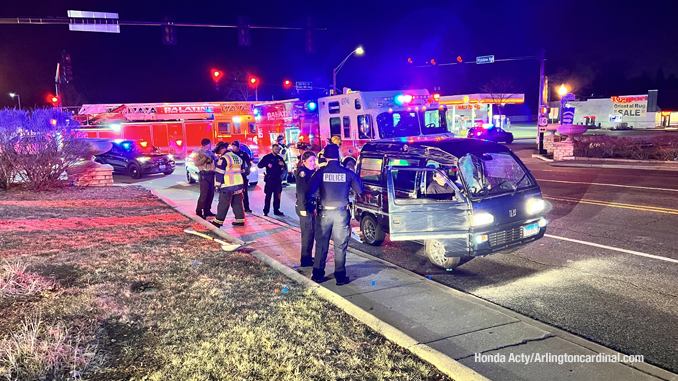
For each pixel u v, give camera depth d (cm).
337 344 388
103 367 349
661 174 1445
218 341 390
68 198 1166
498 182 681
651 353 390
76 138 1375
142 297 491
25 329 385
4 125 1223
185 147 2522
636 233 765
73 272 571
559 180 1429
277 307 466
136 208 1064
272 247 752
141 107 2480
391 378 337
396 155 703
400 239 596
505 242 607
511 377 347
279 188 1030
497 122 4266
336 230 559
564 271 602
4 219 859
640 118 5484
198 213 985
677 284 538
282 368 348
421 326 439
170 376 337
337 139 1066
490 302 510
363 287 554
